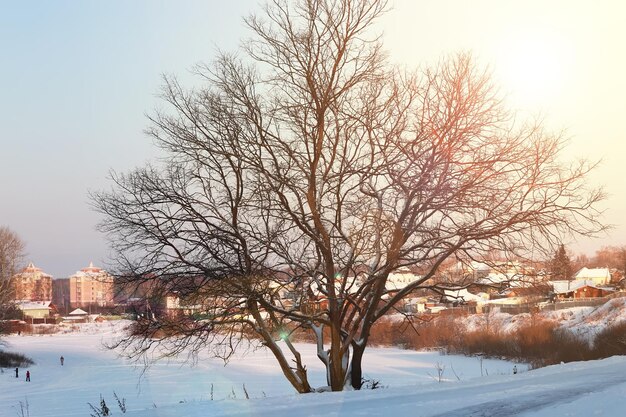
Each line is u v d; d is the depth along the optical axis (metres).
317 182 17.38
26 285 86.00
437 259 17.25
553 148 16.44
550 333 51.03
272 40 17.09
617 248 105.06
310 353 62.47
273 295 16.89
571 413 8.30
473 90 16.50
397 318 42.00
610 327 45.38
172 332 17.34
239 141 16.92
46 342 110.75
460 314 63.34
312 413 9.61
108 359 77.25
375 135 17.34
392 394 11.77
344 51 16.86
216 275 16.38
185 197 16.97
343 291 17.14
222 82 17.22
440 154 16.47
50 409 35.09
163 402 32.03
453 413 9.05
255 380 41.47
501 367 45.62
